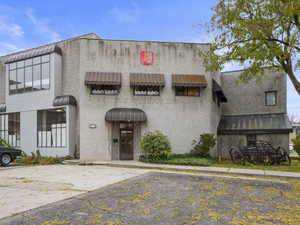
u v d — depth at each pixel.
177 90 16.94
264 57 11.88
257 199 6.53
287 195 7.00
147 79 16.17
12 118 19.75
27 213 5.21
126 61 16.80
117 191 7.40
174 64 17.00
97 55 16.67
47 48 17.66
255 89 20.05
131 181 9.05
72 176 10.23
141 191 7.41
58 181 9.08
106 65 16.64
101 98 16.34
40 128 17.78
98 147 16.05
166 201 6.27
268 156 14.50
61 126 16.88
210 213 5.29
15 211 5.35
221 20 12.68
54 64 17.28
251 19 12.01
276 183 8.87
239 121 19.70
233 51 12.94
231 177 10.10
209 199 6.50
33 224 4.56
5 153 14.46
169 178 9.75
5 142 18.48
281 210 5.53
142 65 16.86
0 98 21.95
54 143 17.09
